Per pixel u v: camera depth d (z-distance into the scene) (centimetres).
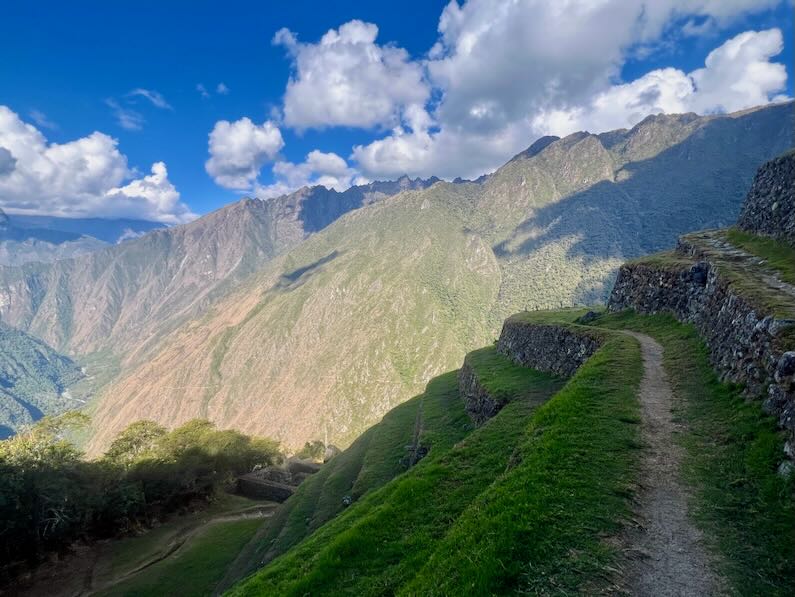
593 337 3111
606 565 978
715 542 1023
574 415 1775
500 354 5072
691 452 1432
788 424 1300
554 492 1265
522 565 1004
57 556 5519
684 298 3142
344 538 1591
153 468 7219
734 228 4028
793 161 3272
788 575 905
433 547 1389
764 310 1816
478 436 2344
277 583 1630
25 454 5450
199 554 5566
